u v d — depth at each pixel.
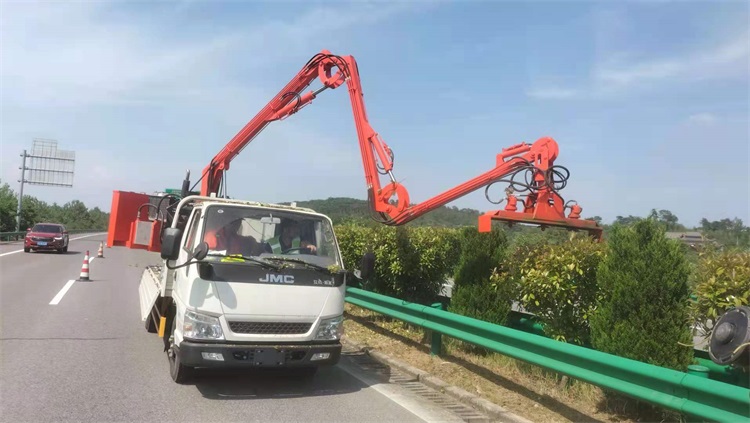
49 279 16.80
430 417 5.57
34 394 5.77
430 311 7.71
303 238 6.74
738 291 4.83
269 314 5.91
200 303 5.74
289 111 10.77
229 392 6.17
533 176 7.50
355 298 10.39
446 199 8.07
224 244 6.29
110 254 31.80
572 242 6.81
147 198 10.94
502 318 8.27
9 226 48.34
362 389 6.54
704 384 4.02
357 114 9.13
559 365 5.39
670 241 5.78
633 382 4.65
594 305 6.65
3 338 8.38
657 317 5.59
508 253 8.27
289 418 5.39
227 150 12.17
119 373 6.73
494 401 6.06
